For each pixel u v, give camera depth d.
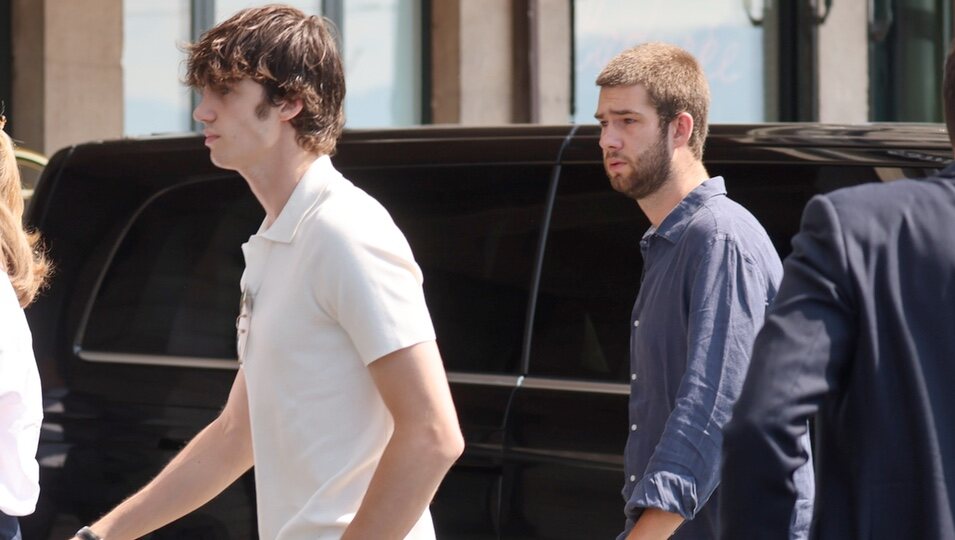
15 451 8.98
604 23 35.75
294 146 8.71
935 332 6.90
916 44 42.00
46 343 15.53
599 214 13.88
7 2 27.69
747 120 39.03
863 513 6.87
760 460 6.76
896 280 6.95
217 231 15.33
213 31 8.67
